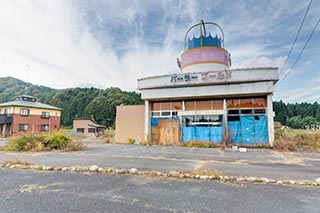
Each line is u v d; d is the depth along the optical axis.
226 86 13.10
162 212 2.88
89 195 3.57
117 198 3.43
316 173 5.33
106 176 4.89
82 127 39.56
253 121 12.99
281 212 2.92
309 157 8.36
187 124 14.46
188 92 13.86
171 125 14.82
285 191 3.85
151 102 15.60
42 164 6.37
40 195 3.54
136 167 5.96
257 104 13.10
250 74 12.53
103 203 3.20
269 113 12.46
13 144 10.67
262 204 3.20
